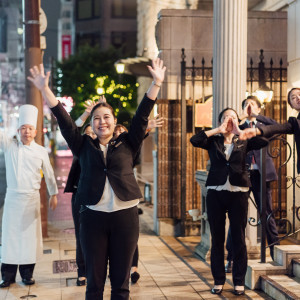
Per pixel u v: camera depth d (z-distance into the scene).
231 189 5.10
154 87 3.80
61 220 10.47
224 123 4.79
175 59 8.89
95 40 50.75
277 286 5.03
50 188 5.86
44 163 5.80
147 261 6.89
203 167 8.76
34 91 8.19
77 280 5.78
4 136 5.76
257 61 8.98
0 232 8.94
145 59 13.94
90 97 28.59
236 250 5.24
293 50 7.67
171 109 8.82
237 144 5.09
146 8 24.30
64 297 5.33
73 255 7.26
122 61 14.28
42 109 8.28
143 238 8.59
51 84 27.73
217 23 6.79
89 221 3.81
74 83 30.39
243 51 6.75
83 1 51.34
